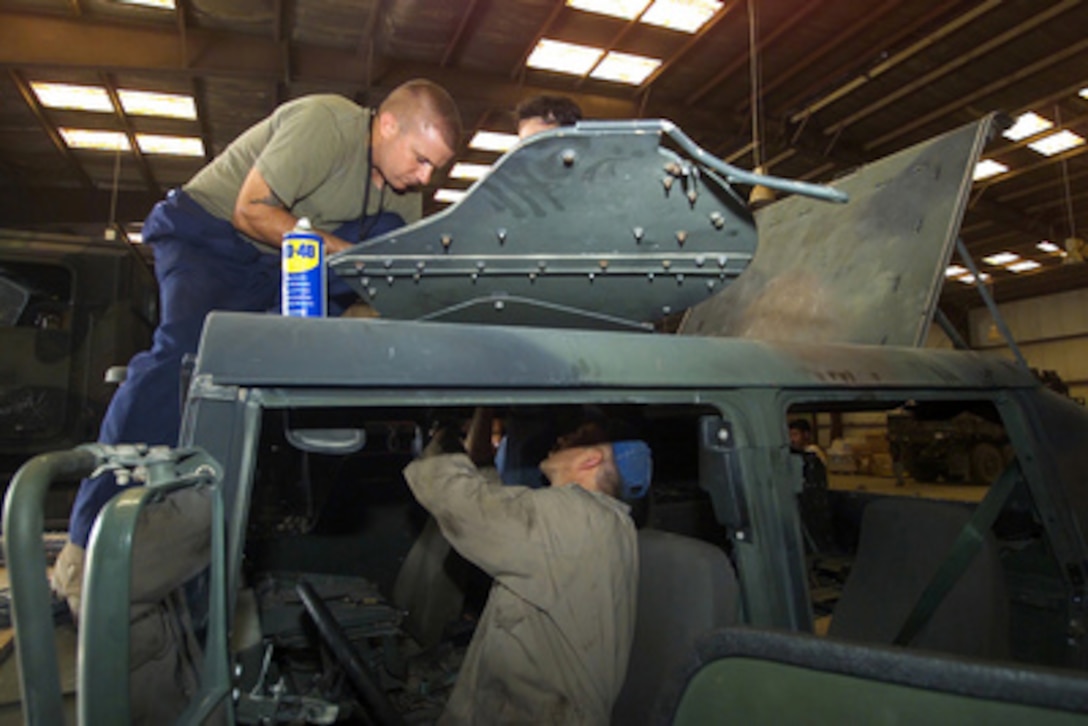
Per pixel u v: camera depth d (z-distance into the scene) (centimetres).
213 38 677
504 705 124
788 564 111
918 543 178
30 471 60
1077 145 998
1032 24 697
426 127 173
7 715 96
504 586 129
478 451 164
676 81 810
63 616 119
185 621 80
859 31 714
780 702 75
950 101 863
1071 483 157
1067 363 1675
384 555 255
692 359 115
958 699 67
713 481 117
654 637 142
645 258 123
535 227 114
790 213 246
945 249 181
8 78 722
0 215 924
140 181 996
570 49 740
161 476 71
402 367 94
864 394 133
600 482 150
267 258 179
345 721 177
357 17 669
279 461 201
